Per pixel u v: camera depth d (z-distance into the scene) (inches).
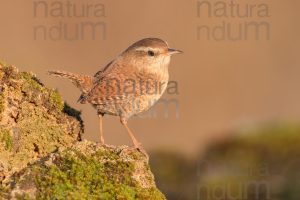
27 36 693.3
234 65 780.0
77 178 277.6
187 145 680.4
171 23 761.6
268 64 800.9
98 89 352.8
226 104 768.3
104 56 711.1
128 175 286.7
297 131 580.7
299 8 840.9
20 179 274.1
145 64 377.7
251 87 783.1
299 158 548.4
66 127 311.3
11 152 293.9
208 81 773.9
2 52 676.1
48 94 313.4
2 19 692.1
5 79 306.7
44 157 291.4
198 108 753.0
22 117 302.8
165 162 565.3
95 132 666.2
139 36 738.8
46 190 270.7
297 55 820.6
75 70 692.7
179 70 768.9
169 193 529.3
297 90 797.2
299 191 506.6
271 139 572.7
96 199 274.1
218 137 591.5
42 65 679.1
